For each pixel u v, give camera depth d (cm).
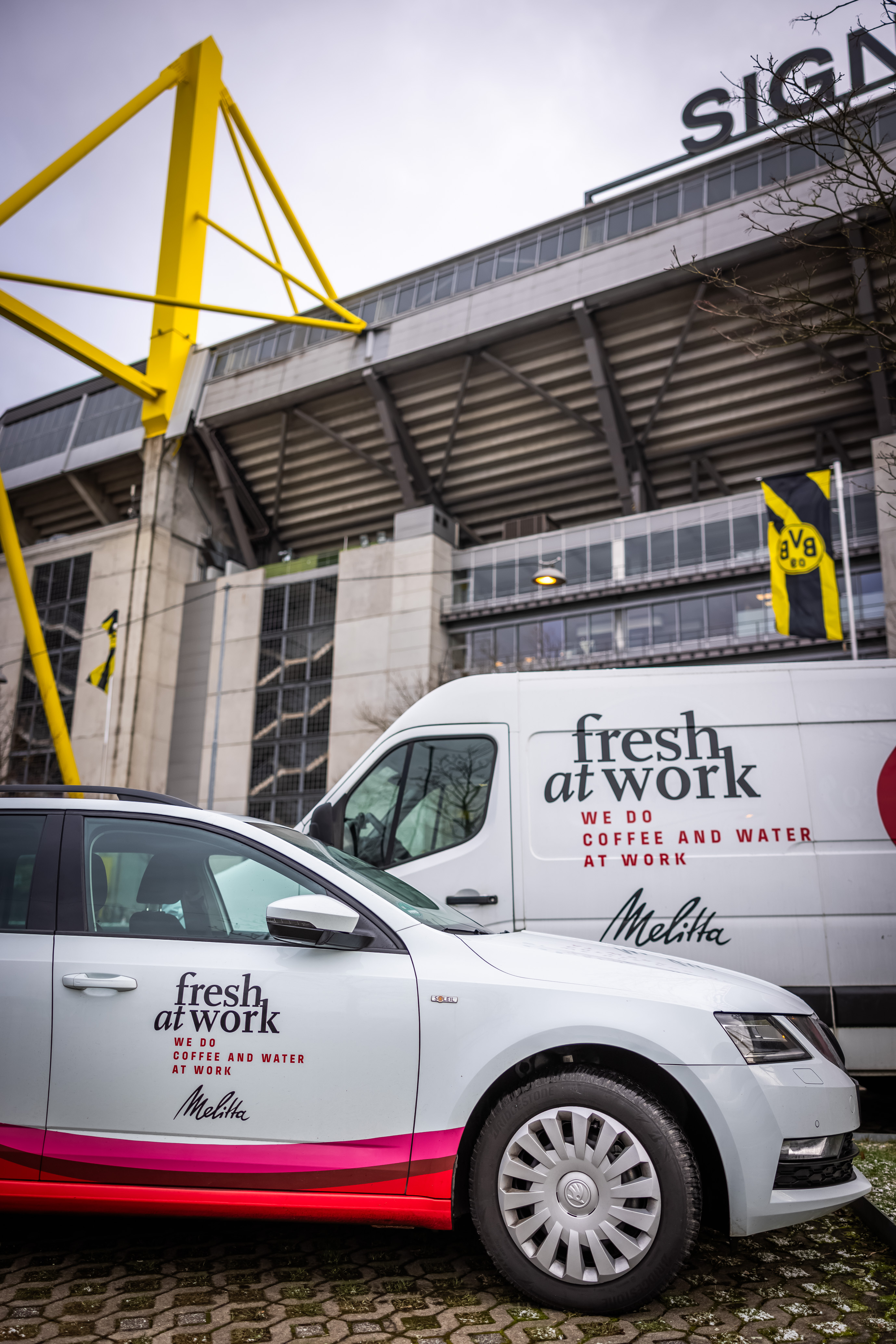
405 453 4941
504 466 4944
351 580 4734
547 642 4181
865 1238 333
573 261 4231
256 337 5416
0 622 5903
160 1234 330
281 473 5431
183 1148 272
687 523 3956
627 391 4438
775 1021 288
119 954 287
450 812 542
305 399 4978
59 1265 300
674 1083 281
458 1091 273
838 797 518
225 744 4941
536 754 541
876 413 4119
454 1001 280
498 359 4516
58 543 5753
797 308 537
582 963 296
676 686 545
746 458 4531
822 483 2078
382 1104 274
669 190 4203
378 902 301
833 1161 277
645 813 525
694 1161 269
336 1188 270
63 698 5403
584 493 4944
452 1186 271
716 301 3953
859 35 500
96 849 307
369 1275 296
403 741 560
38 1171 272
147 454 5509
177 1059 277
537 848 525
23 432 6462
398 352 4631
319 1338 251
